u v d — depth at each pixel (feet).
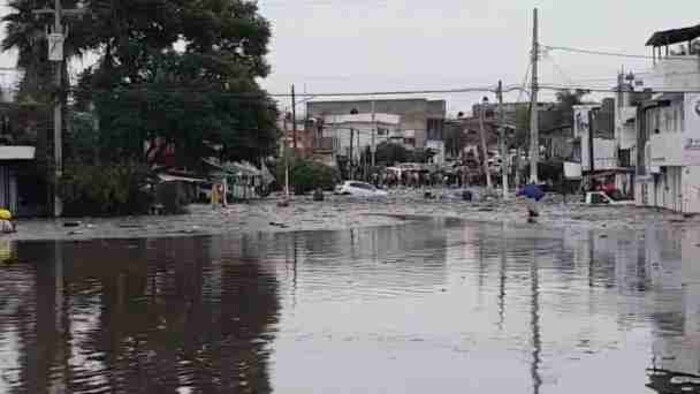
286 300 70.59
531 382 42.78
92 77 227.61
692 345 51.34
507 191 311.06
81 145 225.56
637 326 57.57
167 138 231.91
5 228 152.87
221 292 75.77
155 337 55.26
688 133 211.20
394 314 63.10
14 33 229.86
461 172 481.05
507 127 459.32
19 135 212.02
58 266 97.96
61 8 204.64
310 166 396.98
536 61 221.66
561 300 69.15
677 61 223.10
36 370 46.32
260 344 52.65
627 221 178.09
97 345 52.85
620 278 83.10
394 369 45.75
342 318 61.62
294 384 42.88
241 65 238.27
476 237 137.28
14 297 73.56
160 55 227.61
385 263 98.58
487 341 52.80
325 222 182.09
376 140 532.32
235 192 348.59
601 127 363.97
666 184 232.53
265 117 238.48
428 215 208.64
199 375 44.83
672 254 106.63
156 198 216.13
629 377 43.60
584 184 330.95
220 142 231.30
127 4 226.38
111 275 88.89
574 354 49.01
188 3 233.35
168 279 85.25
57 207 200.85
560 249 114.32
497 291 74.69
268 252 113.70
